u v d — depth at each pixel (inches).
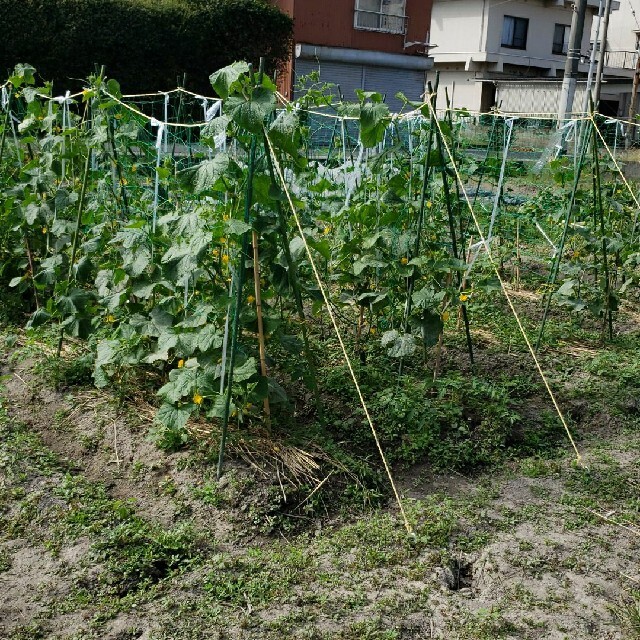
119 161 234.7
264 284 175.3
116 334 190.7
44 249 261.9
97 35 767.7
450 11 1487.5
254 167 159.0
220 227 156.9
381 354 230.1
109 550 142.0
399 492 171.8
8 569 138.3
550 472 184.2
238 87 153.1
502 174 294.8
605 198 286.7
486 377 230.1
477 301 286.4
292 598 133.6
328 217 235.1
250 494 159.9
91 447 181.9
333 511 162.7
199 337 165.0
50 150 233.9
